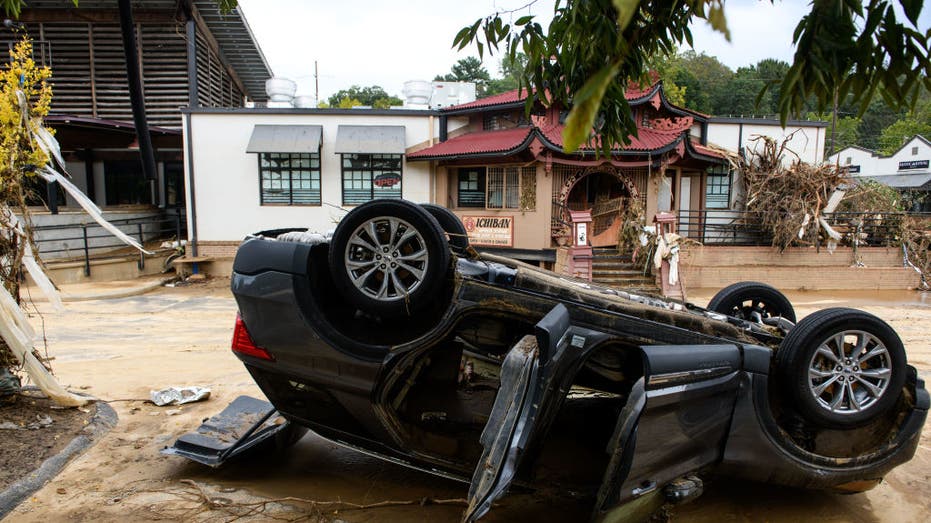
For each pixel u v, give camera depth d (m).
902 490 4.29
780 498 4.12
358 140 17.77
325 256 3.98
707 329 3.79
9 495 3.71
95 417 5.09
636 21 2.40
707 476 3.79
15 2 4.61
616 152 16.41
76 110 20.09
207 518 3.61
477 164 17.59
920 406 3.91
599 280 15.94
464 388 4.57
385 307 3.61
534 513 3.84
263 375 3.98
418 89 19.77
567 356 3.39
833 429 3.73
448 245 3.68
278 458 4.58
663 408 3.17
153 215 21.22
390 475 4.33
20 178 5.18
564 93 3.18
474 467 3.71
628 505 3.16
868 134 57.88
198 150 18.27
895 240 19.30
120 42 19.98
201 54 20.86
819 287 18.31
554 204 17.33
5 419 4.83
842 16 1.76
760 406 3.54
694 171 19.70
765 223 18.72
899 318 13.24
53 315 12.05
